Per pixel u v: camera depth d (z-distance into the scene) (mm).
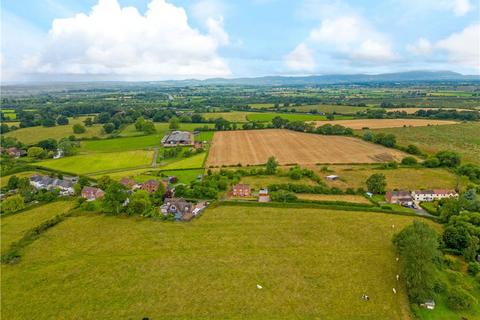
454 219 73438
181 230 77062
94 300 53094
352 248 68125
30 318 49312
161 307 51312
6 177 121500
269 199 94875
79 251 68250
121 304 52062
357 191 100250
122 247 69688
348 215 84062
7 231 77875
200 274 59688
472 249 62719
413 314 49312
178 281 57719
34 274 60281
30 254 67312
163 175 120562
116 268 61812
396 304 51469
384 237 72500
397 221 80312
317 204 90062
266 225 79000
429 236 55875
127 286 56500
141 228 78312
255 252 67000
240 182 111625
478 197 90625
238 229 77188
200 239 72688
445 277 58125
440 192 94062
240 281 57562
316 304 51625
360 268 60938
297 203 91062
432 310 50219
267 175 119688
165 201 91312
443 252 65875
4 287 56719
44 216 86125
